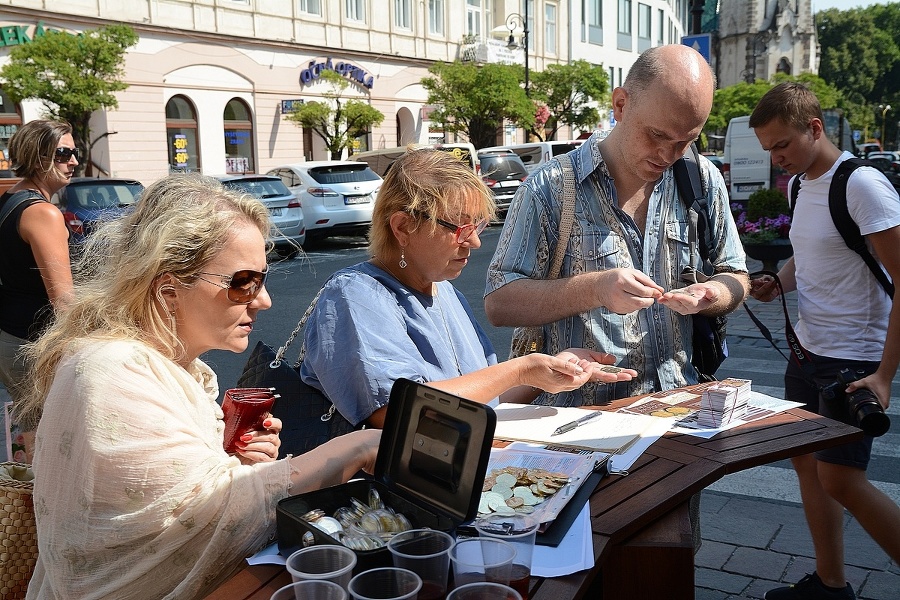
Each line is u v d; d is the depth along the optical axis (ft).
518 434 6.97
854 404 8.45
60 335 5.31
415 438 5.21
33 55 49.06
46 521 4.91
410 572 4.14
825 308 9.62
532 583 4.58
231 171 75.05
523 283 8.14
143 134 66.13
